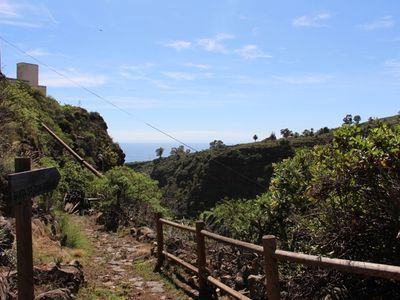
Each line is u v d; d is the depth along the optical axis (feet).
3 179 26.08
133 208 44.11
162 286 22.74
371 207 14.52
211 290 20.77
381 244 14.30
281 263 17.52
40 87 88.07
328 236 15.26
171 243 28.66
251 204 24.08
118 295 20.97
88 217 45.93
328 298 14.39
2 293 14.69
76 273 20.95
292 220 19.29
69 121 87.71
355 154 14.44
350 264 11.12
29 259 12.14
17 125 41.57
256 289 18.02
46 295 16.94
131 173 48.06
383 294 14.26
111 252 30.50
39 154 42.73
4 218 22.70
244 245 16.39
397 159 13.64
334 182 14.90
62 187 49.70
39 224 27.12
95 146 89.76
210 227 25.88
